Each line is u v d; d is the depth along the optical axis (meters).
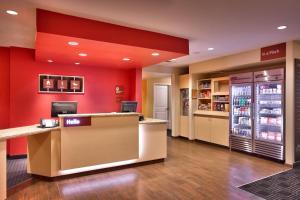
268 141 5.01
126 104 4.98
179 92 8.16
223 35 4.08
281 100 4.72
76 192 3.31
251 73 5.38
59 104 4.30
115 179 3.85
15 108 5.20
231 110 5.98
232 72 6.61
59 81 5.68
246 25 3.54
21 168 4.45
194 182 3.71
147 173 4.17
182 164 4.75
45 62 5.51
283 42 4.58
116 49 3.91
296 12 3.02
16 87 5.21
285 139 4.66
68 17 3.12
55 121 3.96
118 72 6.53
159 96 9.59
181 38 4.22
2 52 5.21
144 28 3.69
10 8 2.89
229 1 2.69
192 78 7.44
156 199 3.09
